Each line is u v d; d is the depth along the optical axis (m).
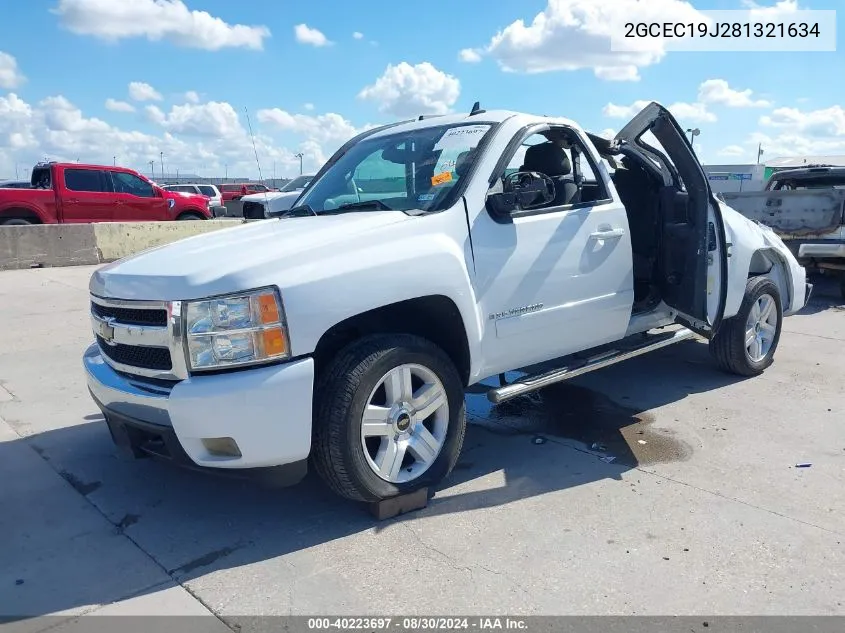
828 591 2.89
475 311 3.77
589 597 2.87
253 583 3.03
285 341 3.13
